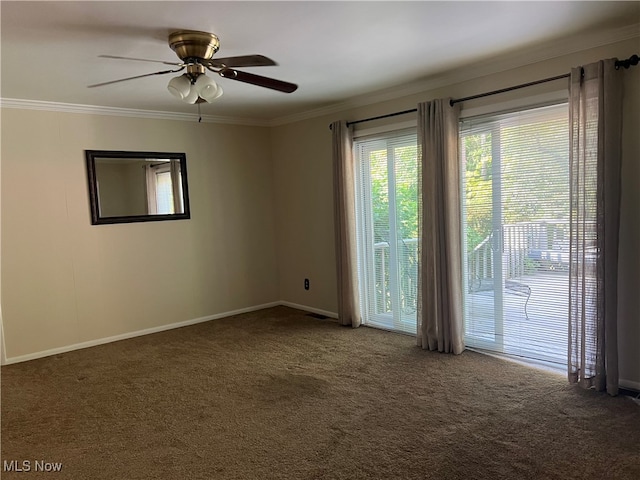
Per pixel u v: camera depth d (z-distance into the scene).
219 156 5.38
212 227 5.36
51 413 3.08
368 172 4.70
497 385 3.21
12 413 3.09
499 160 3.64
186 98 2.67
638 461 2.28
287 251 5.78
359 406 2.98
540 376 3.33
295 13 2.42
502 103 3.53
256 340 4.50
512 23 2.71
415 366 3.63
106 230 4.63
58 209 4.35
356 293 4.80
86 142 4.47
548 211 3.40
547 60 3.27
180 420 2.91
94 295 4.58
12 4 2.20
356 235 4.80
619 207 2.94
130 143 4.75
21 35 2.60
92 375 3.75
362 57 3.23
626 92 2.92
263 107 4.87
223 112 5.10
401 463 2.34
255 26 2.58
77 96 4.04
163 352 4.26
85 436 2.75
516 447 2.43
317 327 4.86
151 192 4.89
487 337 3.87
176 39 2.63
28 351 4.23
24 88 3.72
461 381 3.30
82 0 2.17
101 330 4.62
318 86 4.01
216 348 4.31
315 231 5.34
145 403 3.18
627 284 3.03
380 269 4.72
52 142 4.29
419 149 3.96
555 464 2.28
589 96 2.96
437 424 2.71
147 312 4.92
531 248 3.52
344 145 4.65
